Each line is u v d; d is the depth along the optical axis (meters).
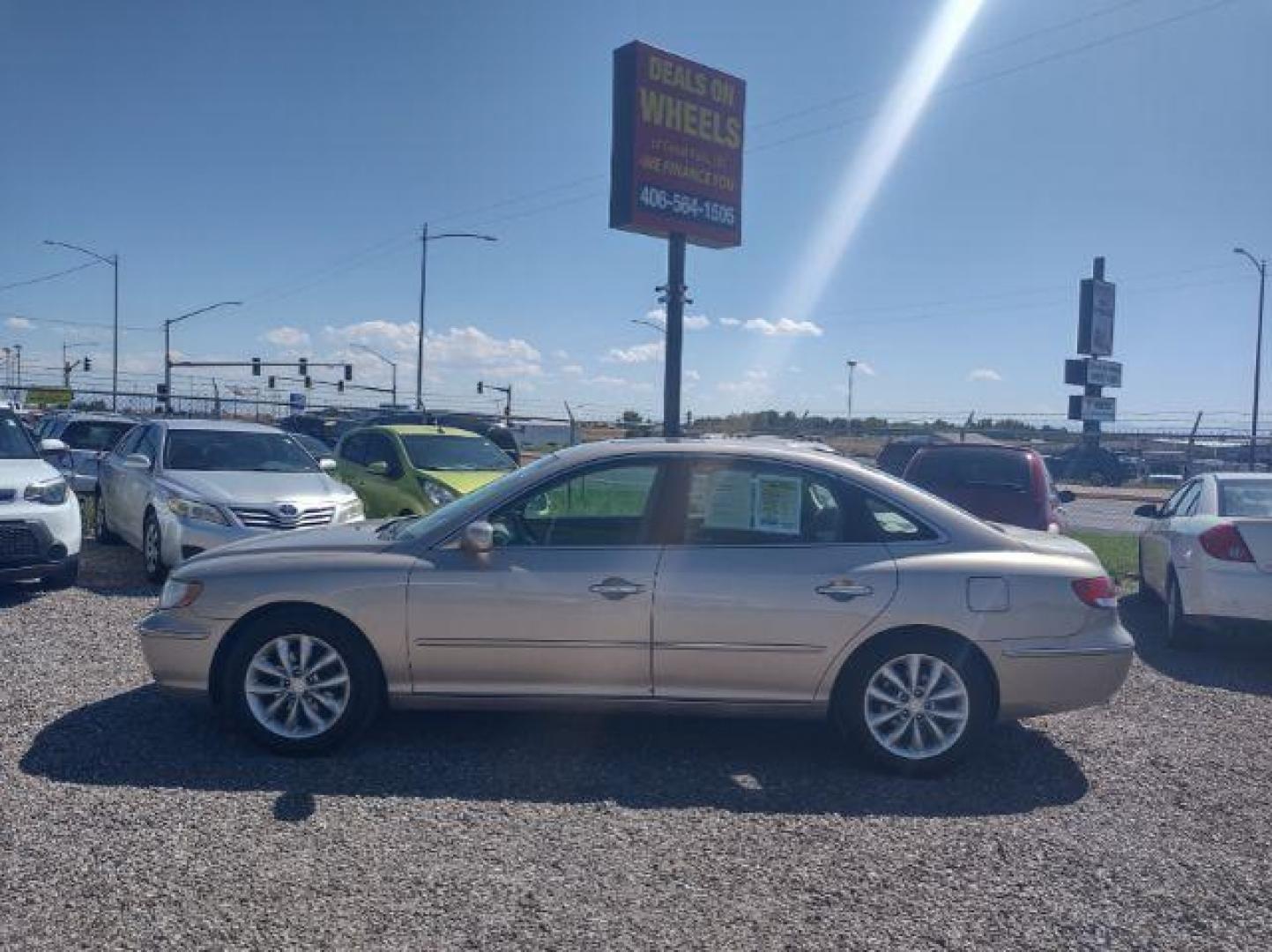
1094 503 33.22
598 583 5.68
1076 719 6.89
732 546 5.80
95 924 3.81
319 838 4.61
